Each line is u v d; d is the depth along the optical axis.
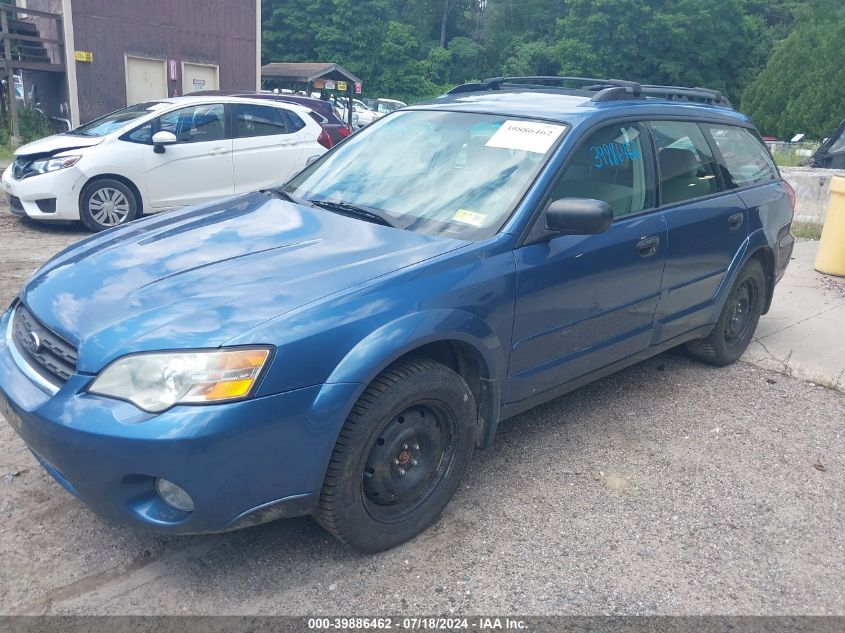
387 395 2.78
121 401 2.45
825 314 6.43
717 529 3.31
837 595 2.91
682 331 4.52
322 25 55.44
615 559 3.06
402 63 56.44
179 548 2.99
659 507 3.45
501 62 64.56
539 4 65.44
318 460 2.65
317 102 10.58
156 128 8.91
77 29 16.50
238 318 2.59
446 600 2.77
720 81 50.59
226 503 2.52
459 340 3.04
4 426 3.84
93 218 8.58
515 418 4.28
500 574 2.93
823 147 12.92
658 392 4.75
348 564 2.94
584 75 50.19
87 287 2.92
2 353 2.94
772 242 5.08
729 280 4.73
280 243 3.21
